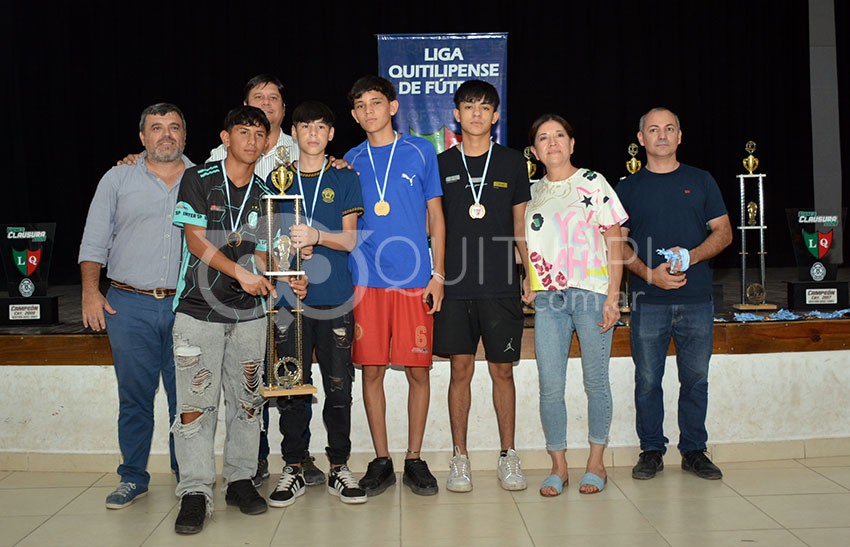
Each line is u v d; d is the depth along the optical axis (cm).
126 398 318
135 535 283
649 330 339
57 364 359
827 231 439
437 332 326
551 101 827
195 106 818
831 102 852
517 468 330
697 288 336
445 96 521
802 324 365
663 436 351
